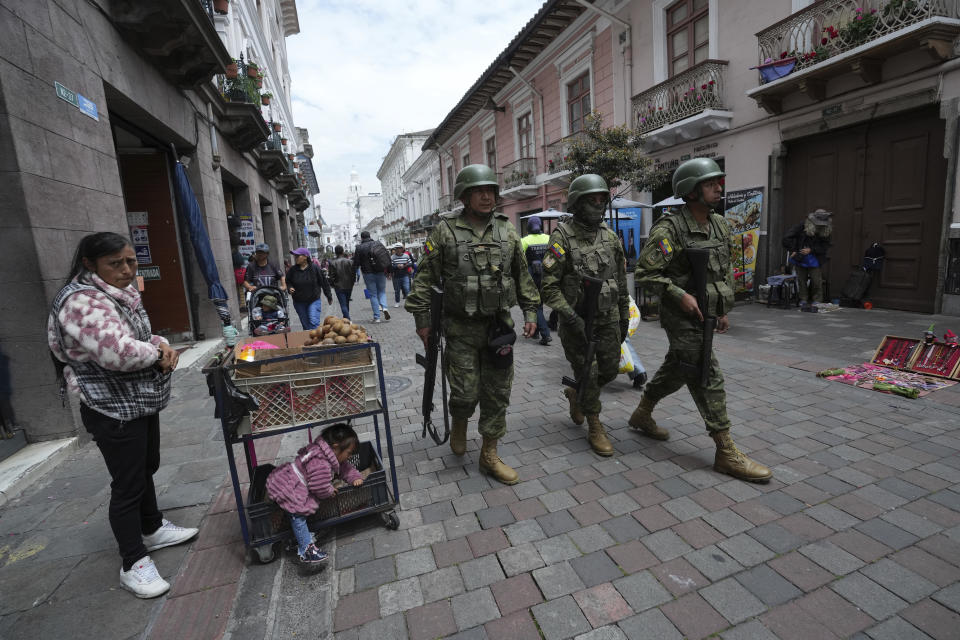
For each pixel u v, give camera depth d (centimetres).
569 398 375
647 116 1173
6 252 348
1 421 349
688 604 191
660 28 1176
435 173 3341
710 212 296
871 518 239
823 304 816
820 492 264
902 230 770
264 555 227
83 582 221
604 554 224
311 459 226
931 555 211
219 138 949
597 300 305
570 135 1512
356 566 224
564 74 1571
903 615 180
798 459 302
